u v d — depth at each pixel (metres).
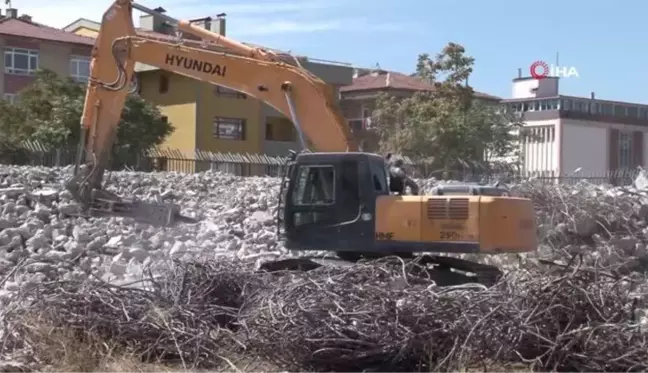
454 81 49.78
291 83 15.67
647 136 68.75
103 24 17.39
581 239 16.89
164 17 17.39
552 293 10.16
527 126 59.09
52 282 10.91
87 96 17.70
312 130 15.49
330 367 9.68
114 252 16.80
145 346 10.20
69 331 9.98
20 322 10.03
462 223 12.32
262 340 9.68
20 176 24.50
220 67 16.34
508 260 15.32
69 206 19.30
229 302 11.37
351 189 12.73
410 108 49.22
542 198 17.61
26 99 43.91
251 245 18.06
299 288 10.04
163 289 11.40
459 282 13.24
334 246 12.74
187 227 19.80
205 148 52.62
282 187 13.23
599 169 66.12
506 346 9.62
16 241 17.06
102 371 9.53
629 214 17.36
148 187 27.22
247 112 54.19
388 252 12.61
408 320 9.56
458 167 46.75
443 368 9.38
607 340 9.85
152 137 44.00
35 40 51.50
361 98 58.75
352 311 9.56
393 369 9.70
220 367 9.84
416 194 13.26
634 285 12.04
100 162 18.33
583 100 67.81
